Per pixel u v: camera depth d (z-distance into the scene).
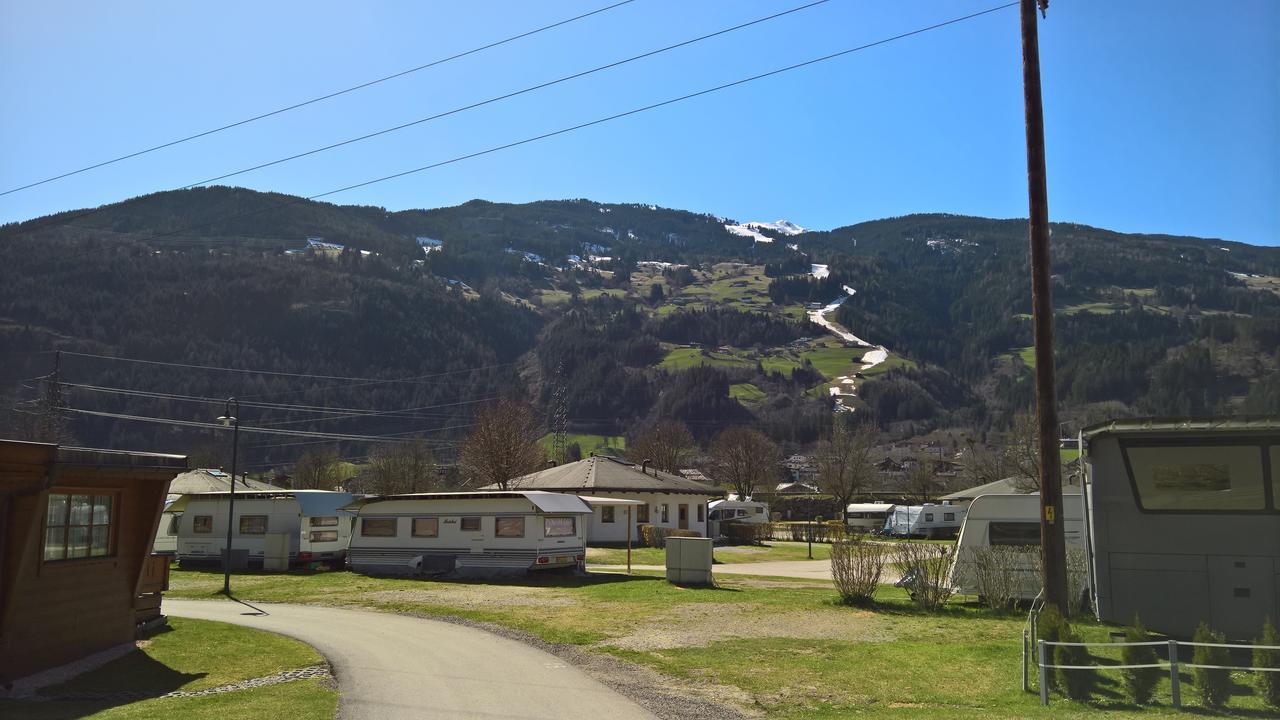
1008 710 9.99
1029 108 14.70
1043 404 14.18
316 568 31.94
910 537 58.00
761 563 36.47
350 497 33.59
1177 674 9.79
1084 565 17.73
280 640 16.45
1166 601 12.18
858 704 10.66
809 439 131.88
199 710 10.77
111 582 15.33
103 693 12.20
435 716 10.27
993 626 16.08
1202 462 12.20
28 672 13.05
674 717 10.19
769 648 14.38
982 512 20.14
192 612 21.06
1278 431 11.82
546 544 27.30
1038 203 14.48
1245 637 11.77
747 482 80.25
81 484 14.37
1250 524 11.94
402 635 17.02
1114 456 12.63
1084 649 10.59
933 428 148.38
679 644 15.06
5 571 12.51
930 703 10.60
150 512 16.06
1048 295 14.30
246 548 32.50
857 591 19.48
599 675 12.80
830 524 66.88
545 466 64.81
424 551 28.73
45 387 56.31
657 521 47.62
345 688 12.03
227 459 92.06
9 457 12.13
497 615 19.52
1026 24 14.80
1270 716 9.30
